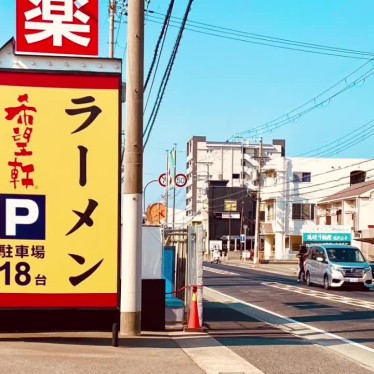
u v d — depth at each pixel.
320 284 25.77
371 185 56.09
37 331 10.92
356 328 13.16
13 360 8.08
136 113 10.85
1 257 9.61
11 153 9.67
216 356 9.12
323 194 68.56
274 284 27.95
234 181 116.31
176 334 11.31
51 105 9.80
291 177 68.38
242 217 95.62
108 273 9.86
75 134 9.85
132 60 10.92
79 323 11.07
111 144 9.92
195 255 12.49
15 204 9.65
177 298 14.09
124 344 9.82
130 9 10.98
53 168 9.77
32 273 9.69
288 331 12.52
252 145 116.31
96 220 9.85
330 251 25.91
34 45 10.02
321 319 14.70
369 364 9.09
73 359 8.32
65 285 9.75
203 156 117.00
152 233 12.10
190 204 117.31
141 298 11.55
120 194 9.95
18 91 9.73
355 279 24.25
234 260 75.69
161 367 8.09
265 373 8.09
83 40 10.14
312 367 8.60
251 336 11.55
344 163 68.81
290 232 67.56
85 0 10.18
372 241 45.81
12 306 9.61
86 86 9.90
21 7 10.02
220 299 20.14
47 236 9.73
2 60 9.73
